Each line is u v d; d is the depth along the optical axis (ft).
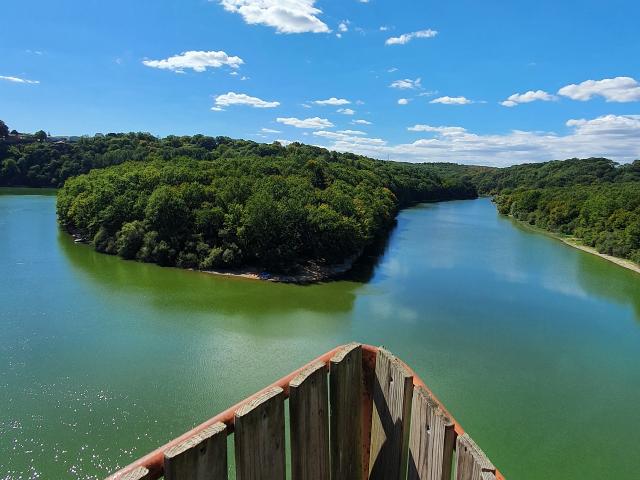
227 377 76.74
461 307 120.06
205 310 110.42
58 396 68.59
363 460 10.93
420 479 9.12
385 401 9.98
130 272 140.56
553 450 62.23
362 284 139.85
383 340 96.48
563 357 91.61
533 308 121.80
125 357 82.53
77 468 53.98
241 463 7.82
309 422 9.04
